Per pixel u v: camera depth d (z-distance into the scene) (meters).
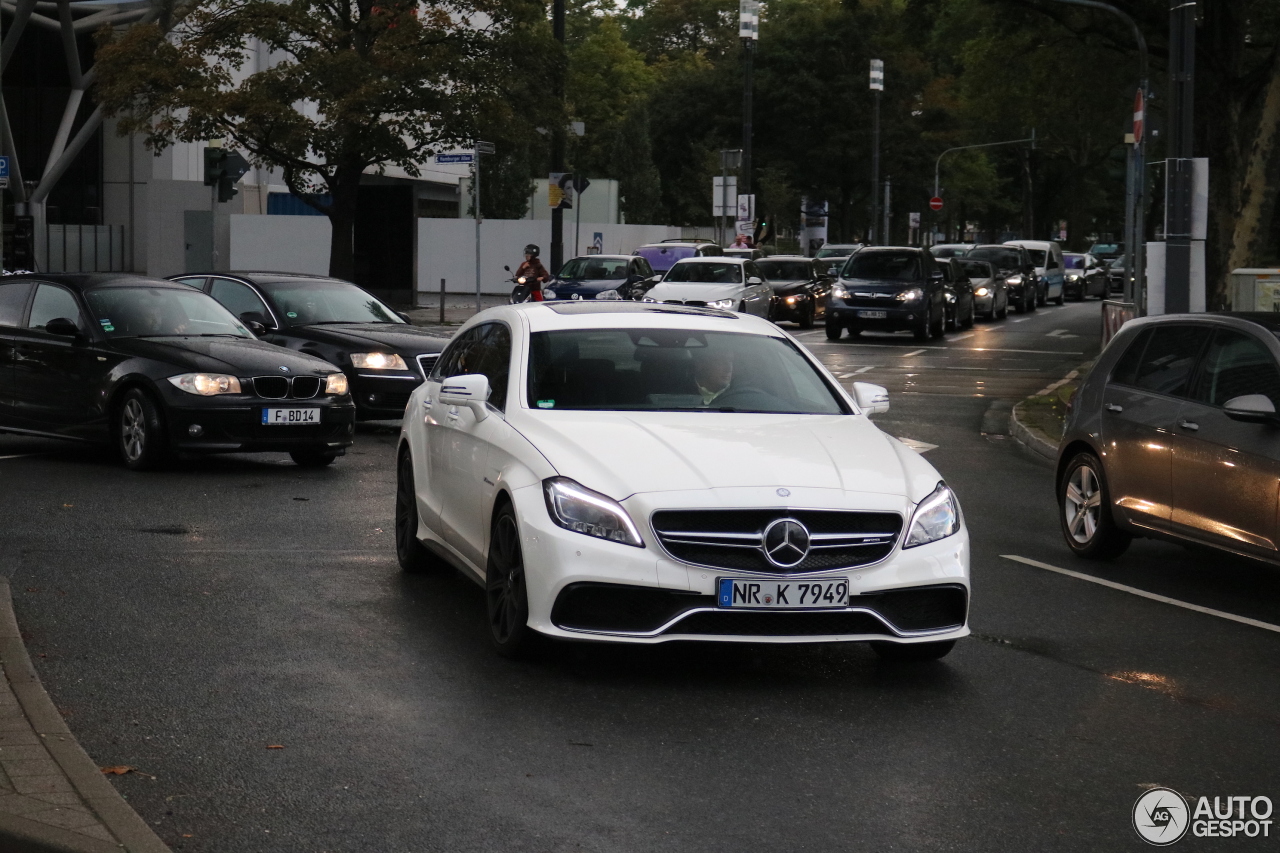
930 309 34.06
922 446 16.23
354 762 5.37
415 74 33.03
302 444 12.91
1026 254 49.94
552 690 6.37
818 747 5.68
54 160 41.38
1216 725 6.14
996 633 7.71
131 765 5.29
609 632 6.30
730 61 78.94
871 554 6.44
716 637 6.28
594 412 7.27
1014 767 5.51
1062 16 30.88
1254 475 8.60
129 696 6.15
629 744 5.66
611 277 36.41
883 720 6.07
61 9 41.00
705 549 6.32
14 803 4.61
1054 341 34.41
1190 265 16.17
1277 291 18.86
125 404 12.86
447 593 8.28
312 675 6.53
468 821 4.80
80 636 7.12
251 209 54.41
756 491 6.35
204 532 10.01
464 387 7.48
